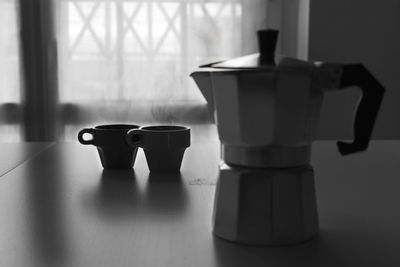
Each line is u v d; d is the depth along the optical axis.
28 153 0.95
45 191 0.70
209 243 0.53
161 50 1.79
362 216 0.61
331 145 1.02
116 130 0.79
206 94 0.55
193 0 1.77
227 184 0.53
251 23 1.77
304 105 0.50
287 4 1.78
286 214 0.52
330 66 0.50
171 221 0.59
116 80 1.79
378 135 1.69
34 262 0.50
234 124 0.51
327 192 0.70
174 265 0.49
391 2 1.62
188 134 0.78
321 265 0.49
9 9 1.74
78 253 0.51
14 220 0.59
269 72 0.48
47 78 1.75
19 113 1.78
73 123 1.81
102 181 0.75
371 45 1.64
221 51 1.79
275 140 0.51
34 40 1.74
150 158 0.79
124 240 0.54
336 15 1.62
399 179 0.77
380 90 0.50
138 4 1.77
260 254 0.51
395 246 0.53
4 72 1.77
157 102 1.81
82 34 1.78
